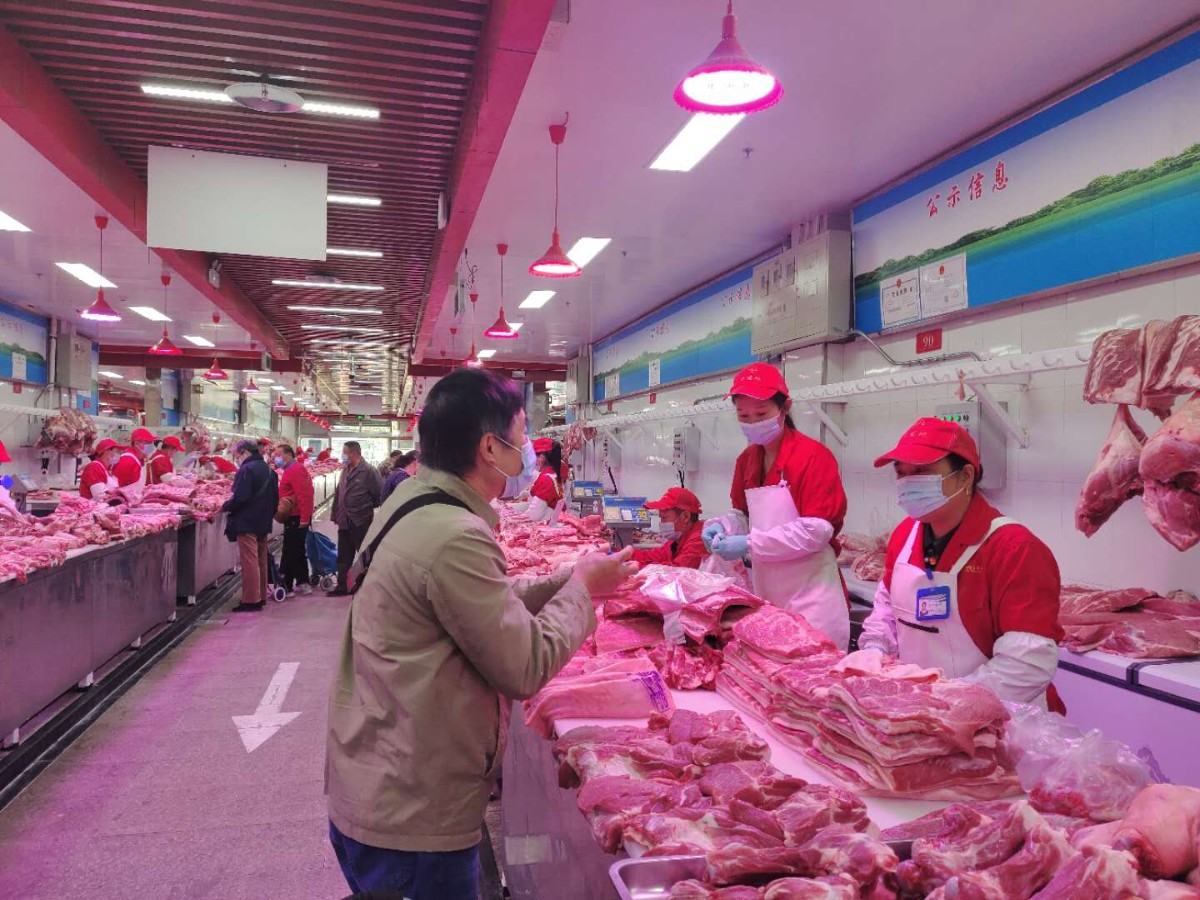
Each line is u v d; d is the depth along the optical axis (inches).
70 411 419.5
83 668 194.9
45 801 140.8
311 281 335.0
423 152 190.7
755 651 81.0
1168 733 107.2
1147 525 136.9
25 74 145.5
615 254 276.7
